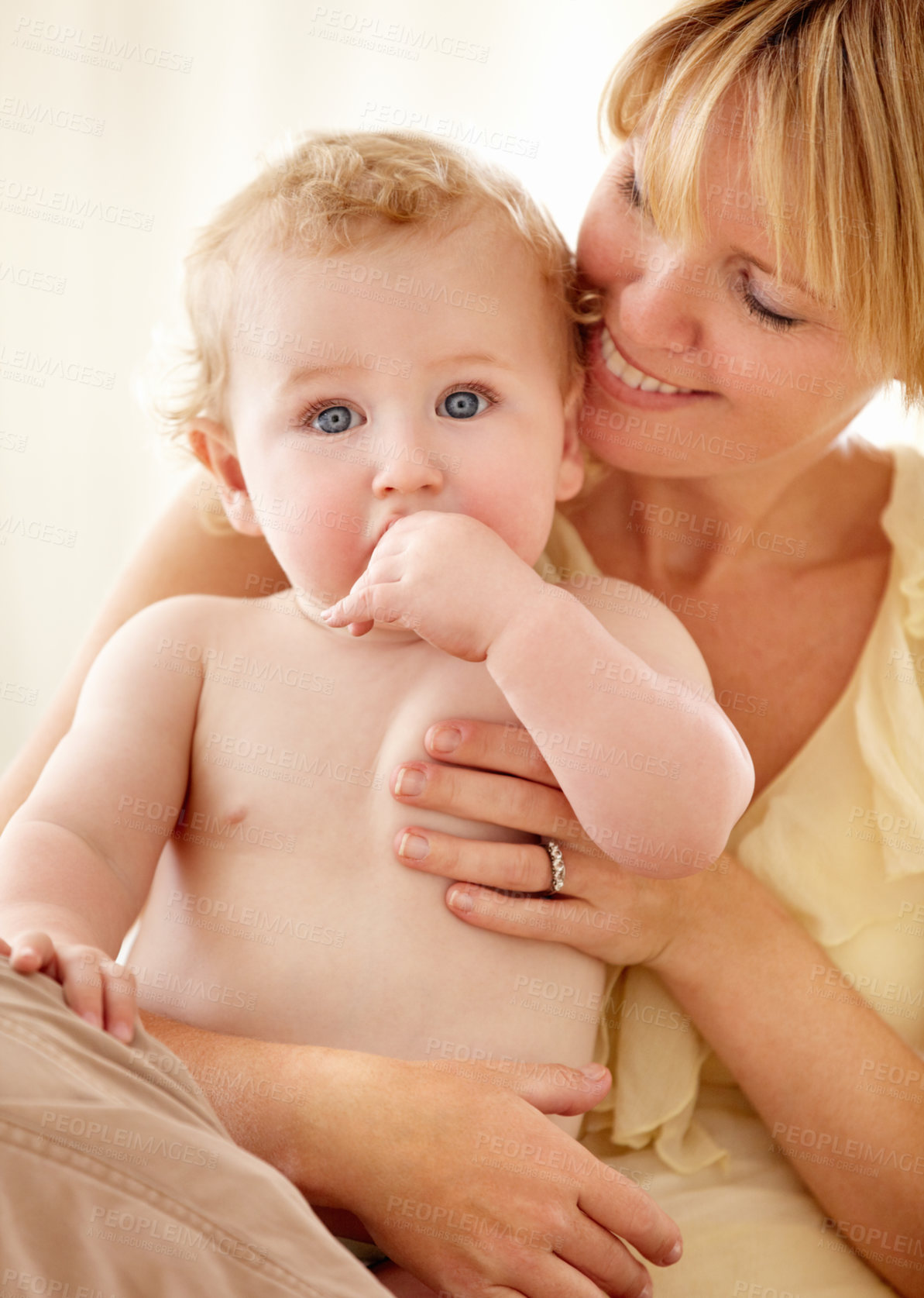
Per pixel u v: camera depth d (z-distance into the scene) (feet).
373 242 3.14
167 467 6.21
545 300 3.34
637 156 3.26
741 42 3.01
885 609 3.62
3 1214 1.83
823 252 3.01
